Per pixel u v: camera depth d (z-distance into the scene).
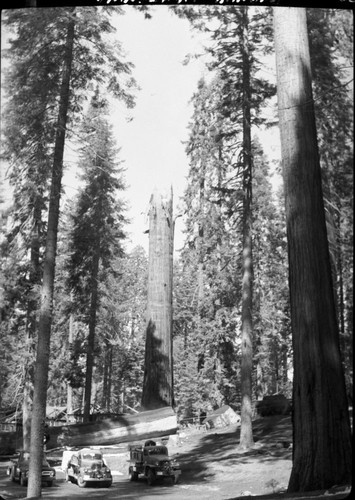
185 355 59.62
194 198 36.53
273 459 20.27
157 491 18.06
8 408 35.81
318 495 9.59
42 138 18.12
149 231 29.11
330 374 11.16
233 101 27.05
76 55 18.42
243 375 24.73
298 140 12.60
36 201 24.53
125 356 58.59
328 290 11.78
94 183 34.22
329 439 10.73
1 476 25.25
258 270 37.06
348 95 14.74
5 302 26.59
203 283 38.72
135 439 24.91
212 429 33.38
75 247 34.00
